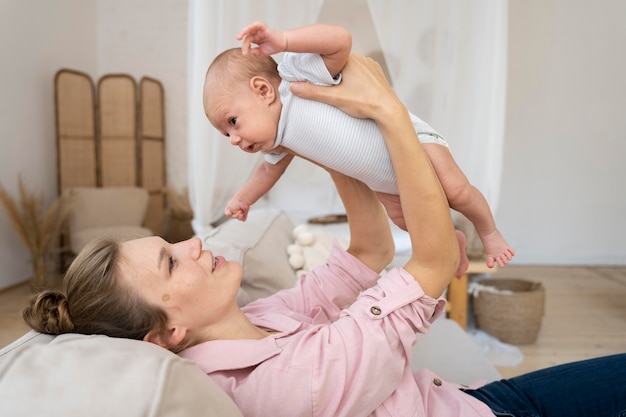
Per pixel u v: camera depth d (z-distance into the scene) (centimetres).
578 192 503
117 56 498
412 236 92
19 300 356
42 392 55
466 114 291
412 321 90
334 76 90
